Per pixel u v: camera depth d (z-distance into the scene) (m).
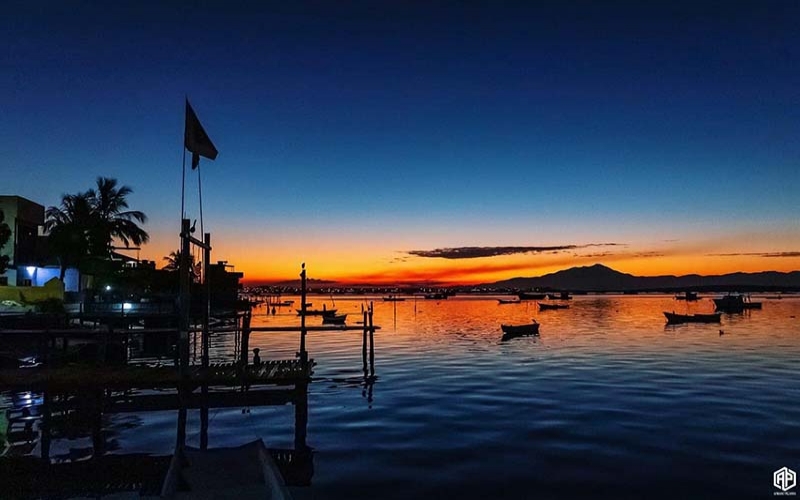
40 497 13.45
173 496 10.77
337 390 27.58
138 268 61.41
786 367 33.94
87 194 55.34
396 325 80.06
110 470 15.34
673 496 13.41
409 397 25.50
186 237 18.17
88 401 17.69
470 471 15.21
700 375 30.95
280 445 17.84
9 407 22.75
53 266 47.84
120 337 32.44
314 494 13.66
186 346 17.83
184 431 17.50
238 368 18.12
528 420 20.66
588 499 13.30
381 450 17.11
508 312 123.56
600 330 66.56
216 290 89.50
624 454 16.53
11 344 28.97
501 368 34.47
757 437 18.12
